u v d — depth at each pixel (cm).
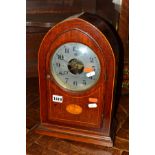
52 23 157
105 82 101
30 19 162
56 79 106
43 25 156
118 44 127
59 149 108
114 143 112
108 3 163
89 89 104
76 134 112
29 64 173
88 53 98
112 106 107
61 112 112
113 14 154
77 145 110
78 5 185
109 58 97
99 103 105
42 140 113
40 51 103
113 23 153
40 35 168
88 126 110
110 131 111
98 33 94
